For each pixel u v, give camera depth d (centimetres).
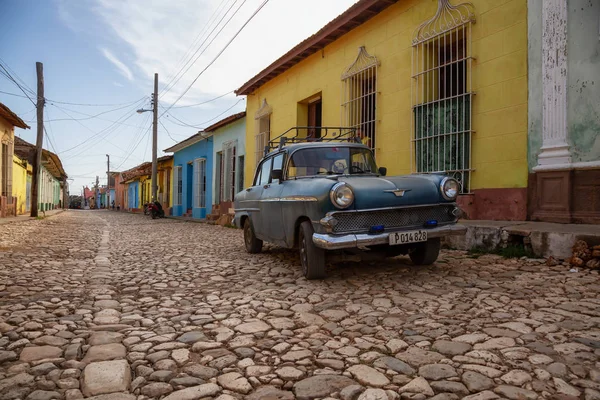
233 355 263
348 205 437
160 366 246
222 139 1861
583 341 270
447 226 475
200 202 2162
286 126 1337
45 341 290
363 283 460
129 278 521
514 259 543
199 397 209
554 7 601
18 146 2489
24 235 1073
